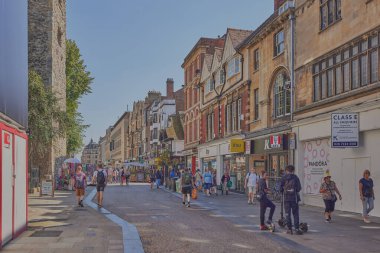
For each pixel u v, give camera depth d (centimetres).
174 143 5284
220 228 1330
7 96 1002
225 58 3403
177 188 3234
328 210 1466
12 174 1069
